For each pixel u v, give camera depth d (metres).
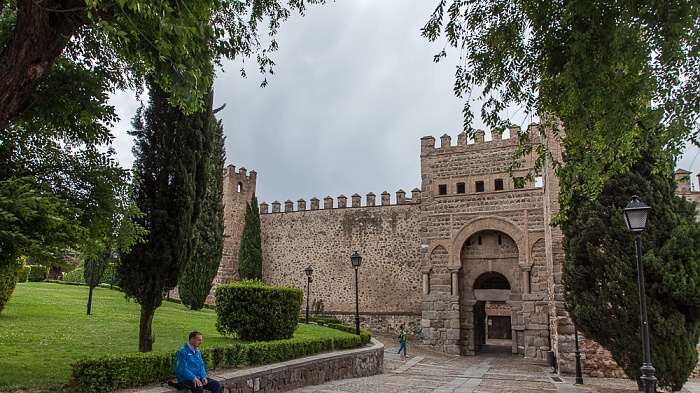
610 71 8.30
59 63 8.79
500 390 14.66
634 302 12.74
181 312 24.14
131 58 8.24
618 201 13.52
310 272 29.75
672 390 12.79
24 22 6.97
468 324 29.27
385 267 36.16
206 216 29.14
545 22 8.87
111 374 8.57
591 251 13.62
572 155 10.73
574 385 16.36
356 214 37.94
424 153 31.84
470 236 29.67
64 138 9.45
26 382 8.51
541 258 27.59
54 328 14.56
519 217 28.50
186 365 8.98
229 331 15.70
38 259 7.08
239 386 10.73
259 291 15.72
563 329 20.12
